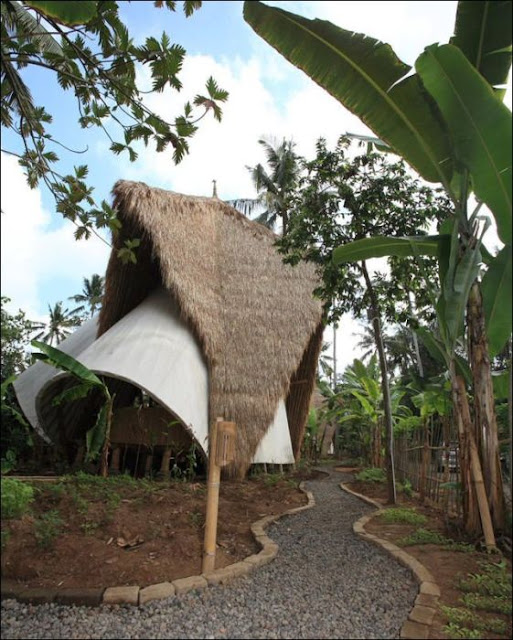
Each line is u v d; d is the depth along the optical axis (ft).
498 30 15.06
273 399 34.32
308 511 25.26
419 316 28.43
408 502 27.04
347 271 28.14
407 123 17.29
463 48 15.66
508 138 13.99
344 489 34.12
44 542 13.32
